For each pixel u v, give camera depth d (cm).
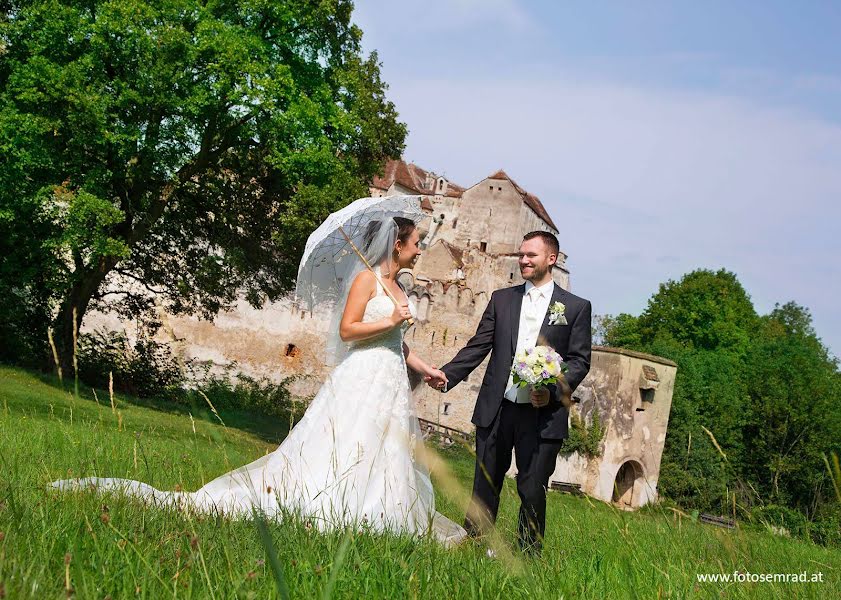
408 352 546
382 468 489
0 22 2020
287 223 2067
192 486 488
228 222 2378
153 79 1944
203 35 1978
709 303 5819
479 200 7612
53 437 607
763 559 411
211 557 254
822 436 3466
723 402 3812
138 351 2539
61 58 2000
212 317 2661
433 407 4453
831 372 5725
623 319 6316
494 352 522
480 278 5609
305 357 4194
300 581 236
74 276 2100
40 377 1977
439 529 489
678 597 290
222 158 2288
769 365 4838
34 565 224
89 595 198
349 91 2277
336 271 545
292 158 2048
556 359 477
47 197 1934
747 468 2455
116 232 2198
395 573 251
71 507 316
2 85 2086
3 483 330
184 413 2080
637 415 3120
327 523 369
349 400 506
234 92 1983
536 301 526
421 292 4456
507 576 265
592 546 442
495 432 503
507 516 587
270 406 3189
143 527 291
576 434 2978
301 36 2222
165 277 2559
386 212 543
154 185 2231
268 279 2491
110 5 1917
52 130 1970
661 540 427
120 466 489
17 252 2128
